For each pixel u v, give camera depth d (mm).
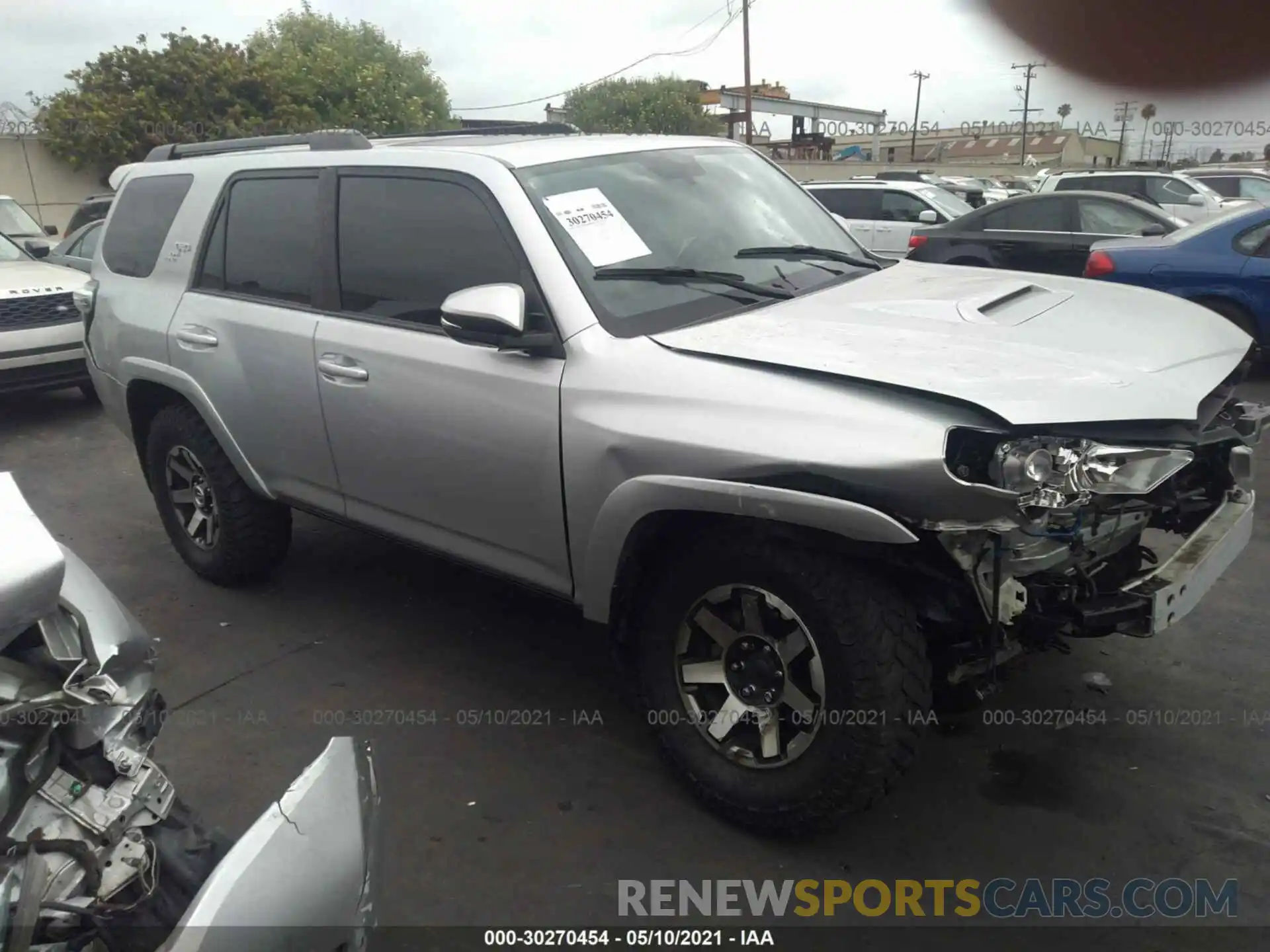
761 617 2742
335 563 4914
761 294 3254
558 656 3979
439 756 3328
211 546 4586
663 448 2709
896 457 2354
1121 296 3400
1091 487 2373
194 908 1600
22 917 1614
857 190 13844
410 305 3447
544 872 2793
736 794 2857
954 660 2664
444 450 3320
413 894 2719
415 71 32938
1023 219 10969
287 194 3936
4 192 24328
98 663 1918
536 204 3180
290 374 3807
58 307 7934
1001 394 2406
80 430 7898
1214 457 3113
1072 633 2625
